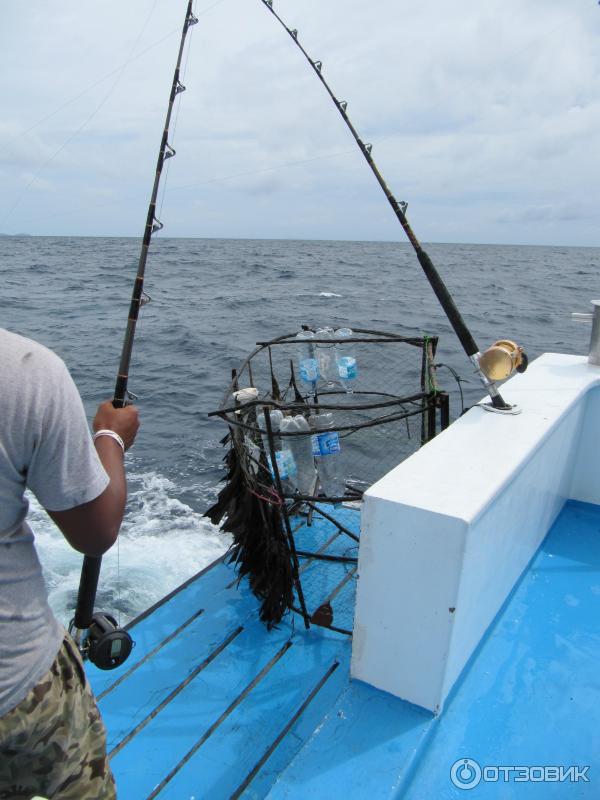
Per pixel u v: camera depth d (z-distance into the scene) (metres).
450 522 1.51
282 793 1.48
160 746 2.00
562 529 2.79
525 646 2.04
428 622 1.63
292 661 2.37
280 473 2.44
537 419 2.21
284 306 23.09
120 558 5.33
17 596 0.99
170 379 12.01
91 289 29.84
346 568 2.91
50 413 0.91
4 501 0.93
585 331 17.41
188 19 1.97
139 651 2.45
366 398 3.60
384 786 1.50
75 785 1.14
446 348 13.30
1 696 0.98
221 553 5.42
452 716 1.74
